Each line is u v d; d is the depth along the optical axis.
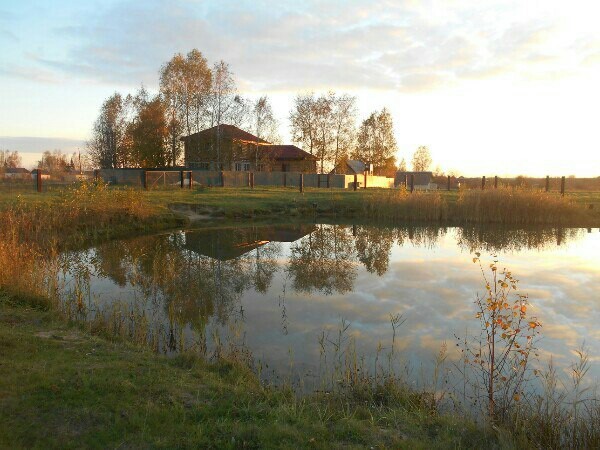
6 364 4.89
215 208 23.09
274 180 38.34
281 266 12.55
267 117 46.47
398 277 11.39
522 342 6.97
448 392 5.29
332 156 56.62
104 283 10.29
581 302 9.16
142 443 3.64
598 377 5.76
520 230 20.56
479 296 9.62
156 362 5.54
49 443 3.57
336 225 21.45
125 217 18.12
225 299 9.23
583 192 32.06
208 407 4.32
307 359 6.24
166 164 46.28
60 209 16.00
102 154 56.53
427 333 7.40
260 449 3.67
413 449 3.82
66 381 4.58
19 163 90.44
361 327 7.65
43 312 7.39
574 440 4.13
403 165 85.88
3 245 9.59
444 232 19.88
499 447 3.93
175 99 43.22
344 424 4.20
